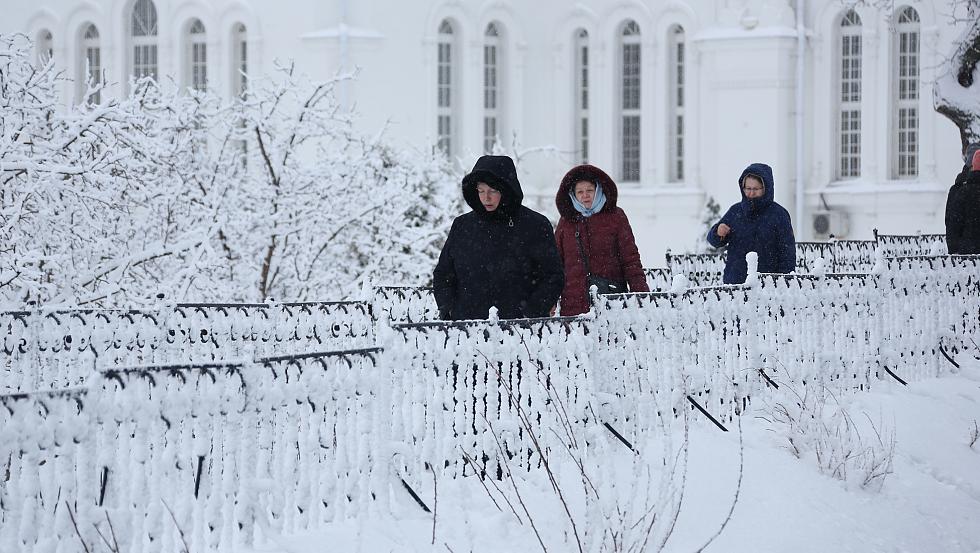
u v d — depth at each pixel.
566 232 26.19
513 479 20.16
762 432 24.77
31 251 28.27
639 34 82.19
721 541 19.98
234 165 39.91
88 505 15.73
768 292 26.72
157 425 16.44
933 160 73.81
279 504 17.53
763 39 75.81
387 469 18.77
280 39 75.94
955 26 72.62
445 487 19.45
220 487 17.00
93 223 31.36
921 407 28.39
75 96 82.00
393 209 42.53
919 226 73.88
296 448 17.78
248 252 38.78
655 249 81.06
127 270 32.69
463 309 22.25
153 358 23.78
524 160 83.38
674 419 24.33
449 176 53.53
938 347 31.75
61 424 15.53
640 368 23.42
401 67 77.00
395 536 17.94
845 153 76.62
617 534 18.45
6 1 83.38
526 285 22.22
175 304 24.00
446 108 80.88
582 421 21.75
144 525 16.52
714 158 78.44
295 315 25.30
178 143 36.22
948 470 25.73
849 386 28.80
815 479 23.05
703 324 25.12
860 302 29.28
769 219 30.31
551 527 19.02
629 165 83.06
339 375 18.36
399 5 76.88
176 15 78.88
